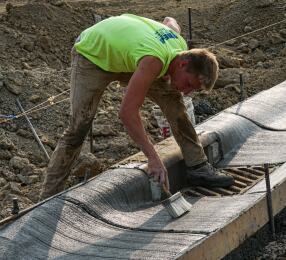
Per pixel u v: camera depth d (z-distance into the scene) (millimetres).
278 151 8039
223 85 11977
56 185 6836
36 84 10711
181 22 16203
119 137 9750
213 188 7254
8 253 5590
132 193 6770
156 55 5719
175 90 6734
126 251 5738
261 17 15578
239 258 6398
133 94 5637
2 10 17828
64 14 14320
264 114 8984
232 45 14680
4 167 8766
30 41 12820
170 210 6355
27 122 9883
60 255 5730
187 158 7270
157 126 10109
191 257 5574
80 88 6527
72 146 6770
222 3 17172
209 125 8305
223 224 5996
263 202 6516
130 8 17938
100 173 7641
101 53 6301
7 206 7461
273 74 12227
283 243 6691
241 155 8102
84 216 6250
